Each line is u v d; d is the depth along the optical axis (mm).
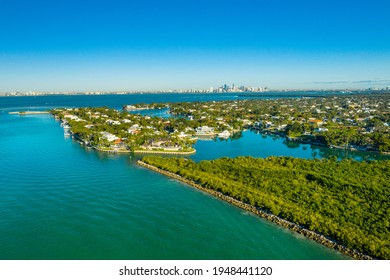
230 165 142375
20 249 81812
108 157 175375
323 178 120562
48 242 85125
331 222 89188
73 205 107375
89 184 127625
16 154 179500
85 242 85562
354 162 152750
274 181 121312
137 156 178500
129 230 91812
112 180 132875
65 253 80438
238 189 114562
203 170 140000
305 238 85938
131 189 122188
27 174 139875
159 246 84188
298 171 131500
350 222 89812
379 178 126062
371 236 81875
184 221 97250
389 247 77250
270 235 88312
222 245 84562
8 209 103375
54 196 114562
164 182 130250
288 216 93812
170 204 108875
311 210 97250
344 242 80375
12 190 119938
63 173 142375
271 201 102812
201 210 104250
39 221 96062
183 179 132125
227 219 97938
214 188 119000
